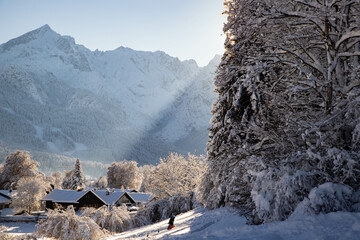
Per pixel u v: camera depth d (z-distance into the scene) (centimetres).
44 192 7075
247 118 1845
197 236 1122
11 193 7400
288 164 1207
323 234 804
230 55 1756
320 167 1115
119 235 2505
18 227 4975
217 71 1994
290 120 1314
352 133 1096
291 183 1103
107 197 7025
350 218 866
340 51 1362
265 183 1194
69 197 6744
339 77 1309
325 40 1273
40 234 2366
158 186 3916
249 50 1478
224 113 2202
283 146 1316
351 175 1027
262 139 1474
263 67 1377
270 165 1267
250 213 1405
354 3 1239
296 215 1013
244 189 1548
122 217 3253
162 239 1248
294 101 1427
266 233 918
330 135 1159
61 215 2439
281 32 1416
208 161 2364
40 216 5441
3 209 7138
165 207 3659
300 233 859
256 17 1357
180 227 1725
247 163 1424
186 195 3703
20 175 8194
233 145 1898
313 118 1330
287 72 1465
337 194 995
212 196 2128
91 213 3145
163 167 3978
